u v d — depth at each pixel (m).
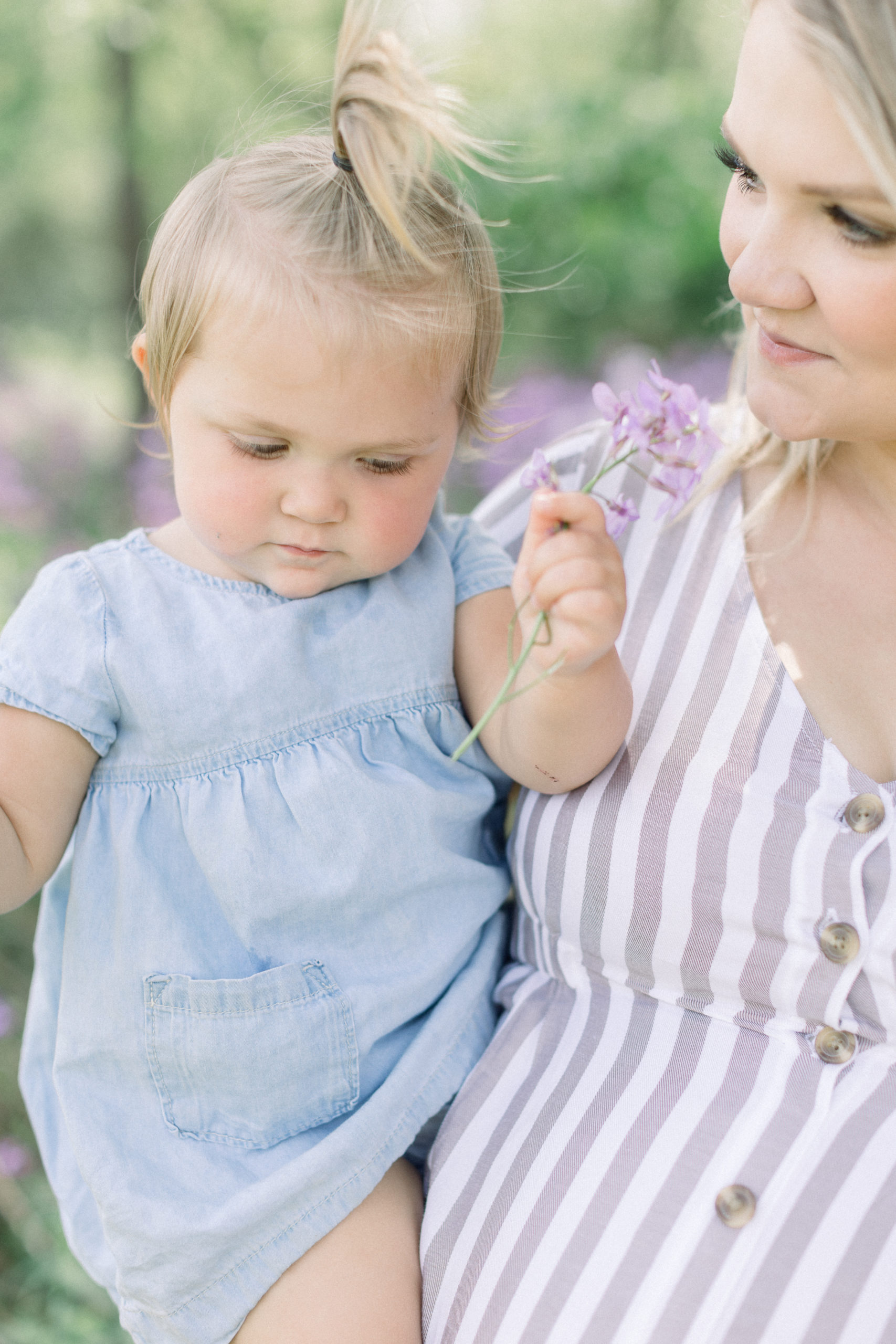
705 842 1.16
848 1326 1.00
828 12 0.93
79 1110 1.23
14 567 4.09
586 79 5.81
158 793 1.23
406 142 1.10
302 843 1.22
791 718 1.18
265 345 1.11
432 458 1.22
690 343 5.01
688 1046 1.16
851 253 1.00
